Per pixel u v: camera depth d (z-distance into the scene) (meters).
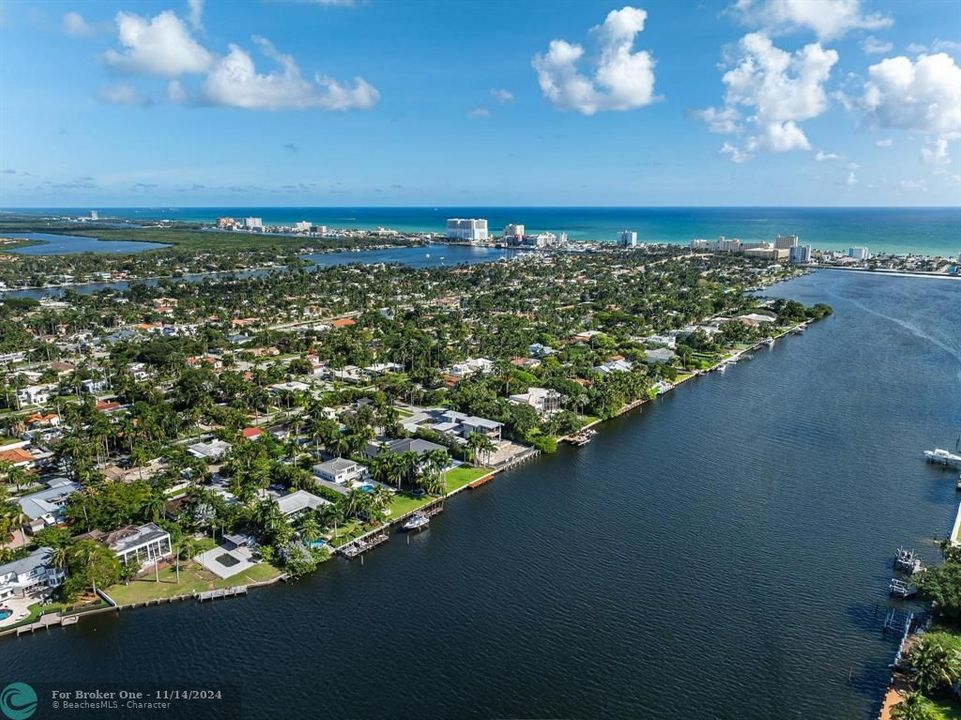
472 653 115.25
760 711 103.19
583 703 104.62
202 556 141.25
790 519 161.25
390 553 146.38
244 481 162.38
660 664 112.75
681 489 178.12
